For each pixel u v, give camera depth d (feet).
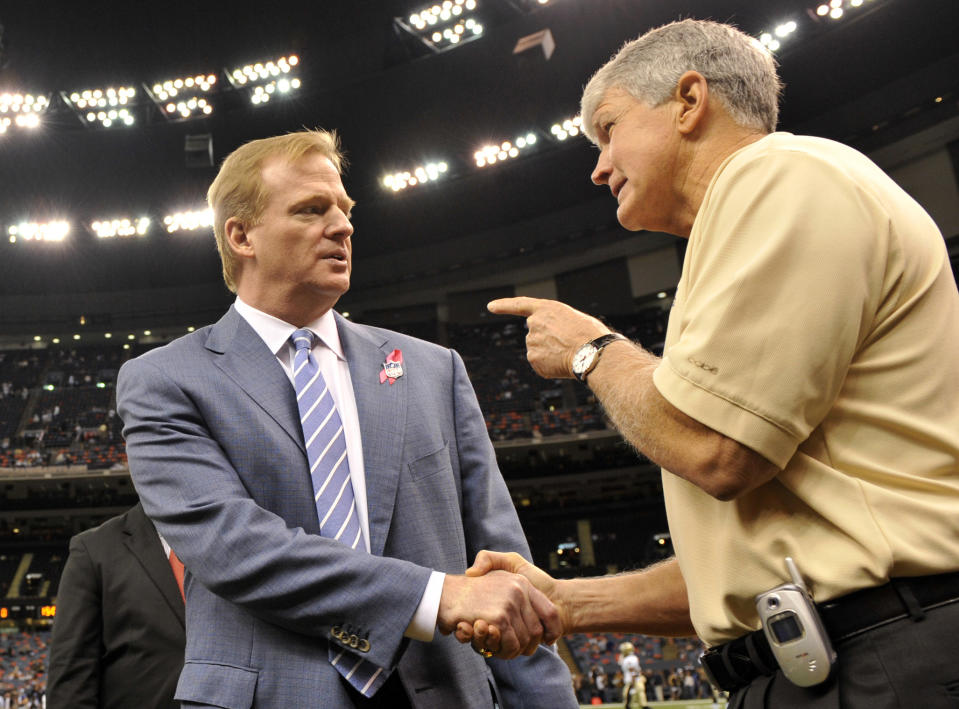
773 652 3.90
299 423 5.41
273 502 5.16
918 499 3.89
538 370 5.21
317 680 4.69
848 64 62.39
